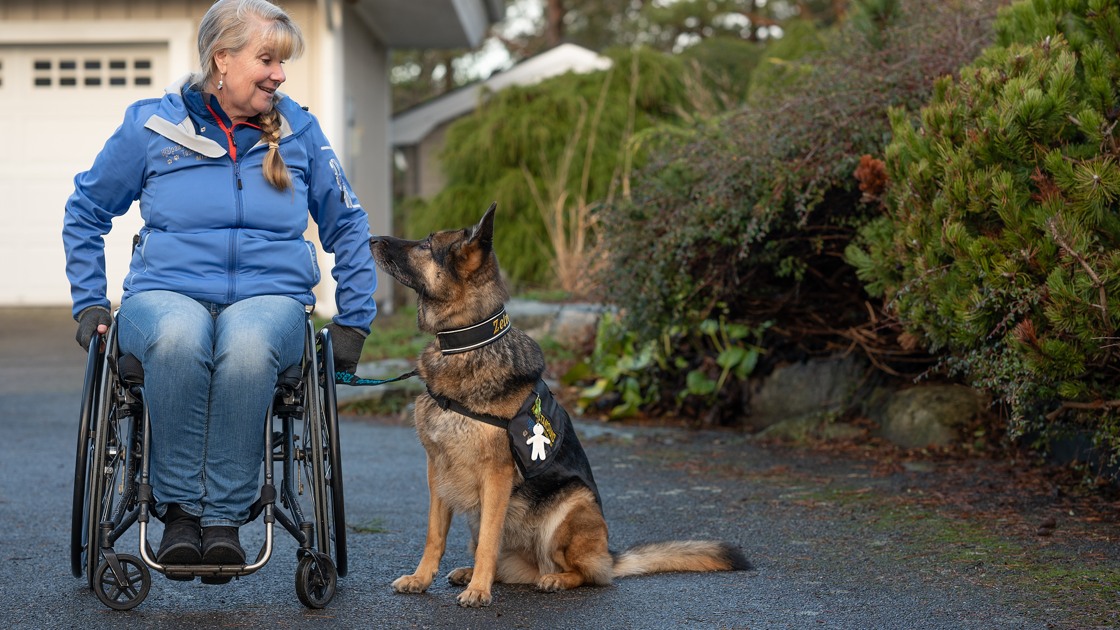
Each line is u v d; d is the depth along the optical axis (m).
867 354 6.70
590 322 9.16
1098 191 4.02
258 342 3.28
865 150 5.79
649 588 3.72
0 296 11.38
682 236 6.23
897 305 5.13
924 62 5.73
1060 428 4.97
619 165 12.66
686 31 22.05
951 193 4.50
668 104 13.85
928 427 6.09
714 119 6.88
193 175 3.55
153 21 11.02
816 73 6.20
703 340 7.80
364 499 5.09
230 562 3.17
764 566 3.98
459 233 3.69
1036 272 4.25
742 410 7.60
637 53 13.84
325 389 3.57
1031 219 4.24
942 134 4.67
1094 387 4.43
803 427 6.64
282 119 3.68
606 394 7.93
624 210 6.64
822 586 3.69
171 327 3.21
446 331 3.62
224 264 3.53
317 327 9.12
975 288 4.42
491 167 13.62
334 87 10.95
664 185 6.54
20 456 5.85
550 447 3.59
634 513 4.87
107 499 3.37
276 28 3.49
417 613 3.41
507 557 3.88
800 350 7.36
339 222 3.89
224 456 3.28
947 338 4.91
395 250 3.73
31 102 11.26
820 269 6.77
